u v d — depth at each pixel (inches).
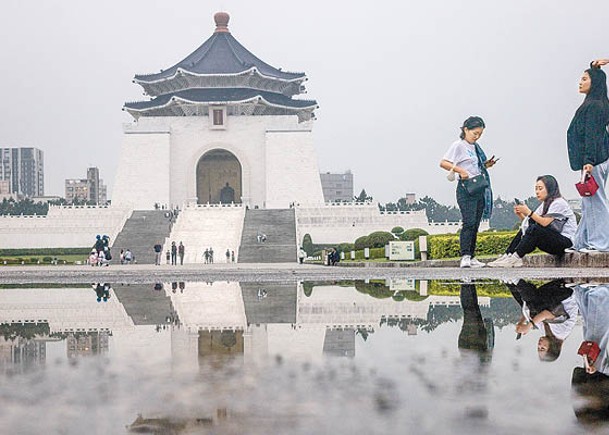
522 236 903.7
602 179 829.2
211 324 288.0
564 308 345.7
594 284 546.9
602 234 832.3
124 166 3075.8
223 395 147.8
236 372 173.9
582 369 178.2
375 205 2588.6
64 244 2466.8
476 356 198.7
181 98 3061.0
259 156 3137.3
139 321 303.3
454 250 1246.3
